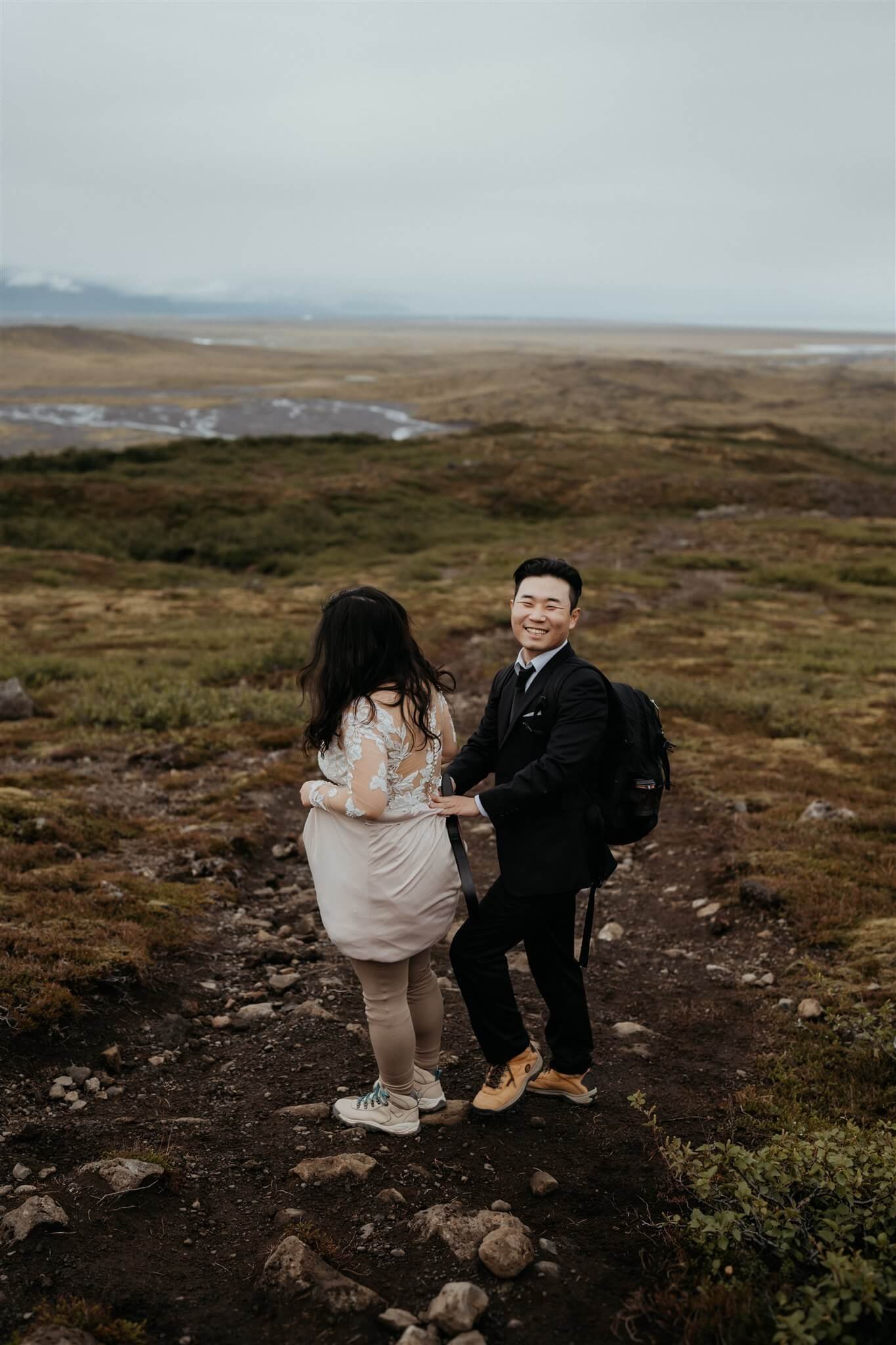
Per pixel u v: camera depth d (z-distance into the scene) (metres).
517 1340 2.44
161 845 7.18
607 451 70.06
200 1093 3.95
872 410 143.00
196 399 141.12
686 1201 3.06
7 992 4.32
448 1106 3.75
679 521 50.88
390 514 49.09
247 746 10.63
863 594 31.58
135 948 5.07
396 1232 2.89
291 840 7.83
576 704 3.25
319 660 3.08
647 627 23.56
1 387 167.50
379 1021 3.39
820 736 11.75
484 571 35.00
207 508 47.03
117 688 13.19
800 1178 2.89
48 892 5.73
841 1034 4.58
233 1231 2.94
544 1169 3.31
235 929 5.90
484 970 3.50
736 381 180.25
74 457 61.28
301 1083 4.04
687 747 11.22
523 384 156.75
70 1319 2.45
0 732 10.88
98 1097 3.83
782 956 5.59
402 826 3.16
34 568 34.78
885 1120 3.64
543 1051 4.44
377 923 3.17
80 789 8.52
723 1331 2.38
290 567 38.19
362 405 137.12
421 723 3.11
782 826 7.87
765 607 28.47
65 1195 3.03
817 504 56.53
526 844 3.36
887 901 6.20
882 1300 2.42
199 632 21.39
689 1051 4.48
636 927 6.32
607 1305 2.57
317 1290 2.57
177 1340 2.45
